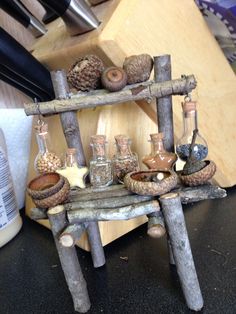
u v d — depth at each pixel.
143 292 0.18
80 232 0.16
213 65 0.25
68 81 0.18
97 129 0.21
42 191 0.16
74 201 0.17
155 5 0.21
